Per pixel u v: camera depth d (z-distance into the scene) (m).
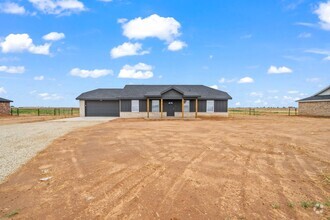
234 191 5.04
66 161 7.61
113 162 7.41
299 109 36.50
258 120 24.94
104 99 31.55
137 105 28.97
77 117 30.38
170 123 20.91
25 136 12.80
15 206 4.53
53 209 4.38
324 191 5.05
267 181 5.65
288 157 8.01
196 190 5.10
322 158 7.86
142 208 4.33
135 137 12.32
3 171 6.66
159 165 7.00
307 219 3.90
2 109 33.56
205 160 7.56
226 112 30.03
